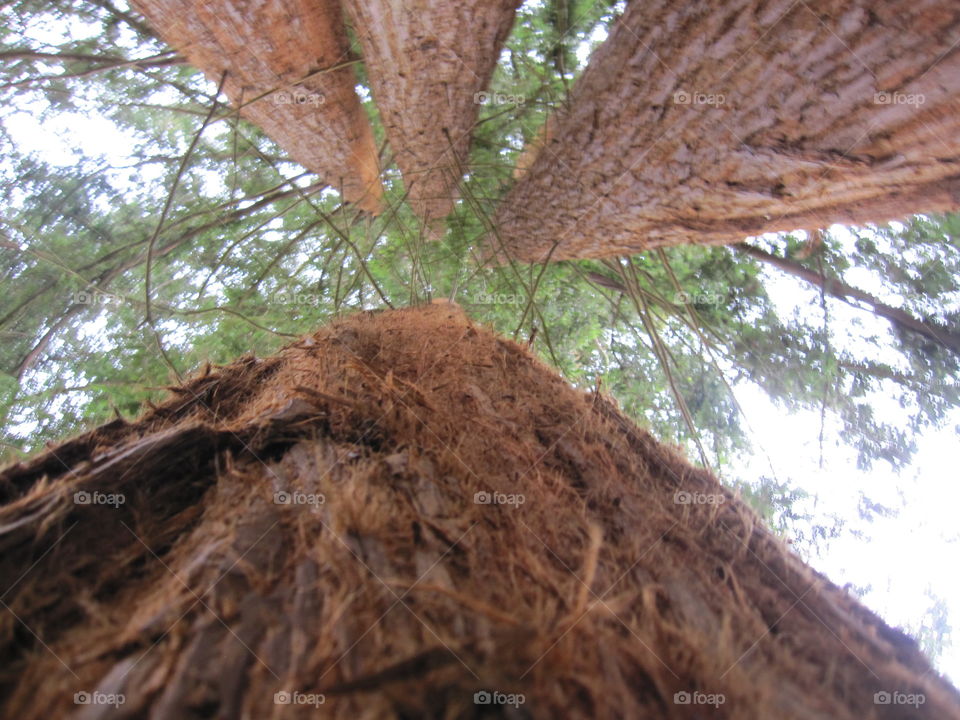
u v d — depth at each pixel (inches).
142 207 118.9
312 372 38.5
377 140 141.6
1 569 18.3
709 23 41.4
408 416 31.0
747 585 21.9
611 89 56.7
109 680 14.4
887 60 32.4
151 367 113.0
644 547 22.6
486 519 22.6
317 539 20.1
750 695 15.3
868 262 98.5
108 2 96.0
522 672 14.3
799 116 39.4
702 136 47.9
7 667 15.1
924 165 37.3
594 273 133.6
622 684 14.9
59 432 105.4
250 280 130.6
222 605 16.8
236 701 13.8
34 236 104.9
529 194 86.9
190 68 107.3
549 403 37.2
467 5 64.1
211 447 26.6
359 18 68.6
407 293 144.4
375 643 15.4
